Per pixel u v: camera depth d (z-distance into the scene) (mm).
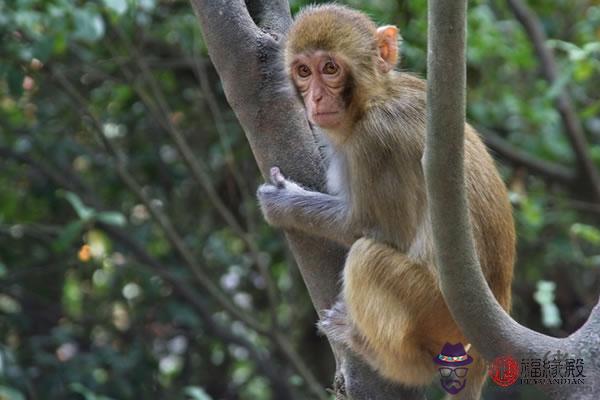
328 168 8258
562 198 16016
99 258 14242
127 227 15164
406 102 7863
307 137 7605
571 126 15078
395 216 7746
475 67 15414
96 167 15734
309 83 7848
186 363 16609
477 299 5387
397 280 7621
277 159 7562
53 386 13633
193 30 14070
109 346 15000
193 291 15070
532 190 16750
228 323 16438
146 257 15078
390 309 7617
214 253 16203
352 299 7621
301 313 16875
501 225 7695
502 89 16250
